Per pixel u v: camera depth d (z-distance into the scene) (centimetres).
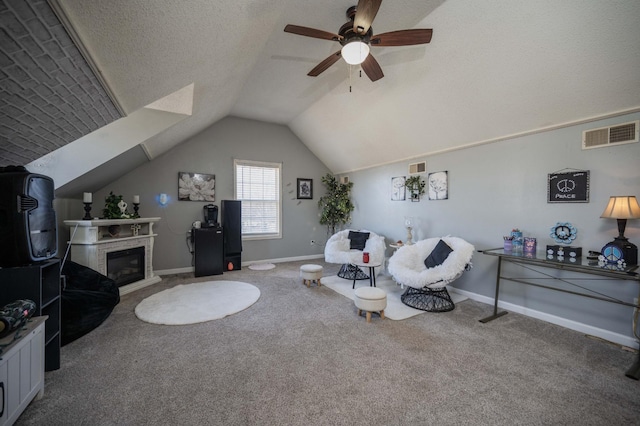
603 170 256
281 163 600
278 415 156
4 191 162
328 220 625
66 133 184
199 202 512
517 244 303
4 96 122
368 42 218
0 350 132
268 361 212
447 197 403
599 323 257
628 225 240
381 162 525
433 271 310
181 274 483
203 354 221
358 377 192
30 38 97
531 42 233
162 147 427
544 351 228
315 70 269
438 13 244
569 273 277
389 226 513
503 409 162
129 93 187
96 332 258
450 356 220
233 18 183
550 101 269
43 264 180
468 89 303
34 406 161
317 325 277
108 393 174
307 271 404
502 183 335
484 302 350
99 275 324
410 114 382
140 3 115
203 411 159
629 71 217
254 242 575
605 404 167
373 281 402
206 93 309
